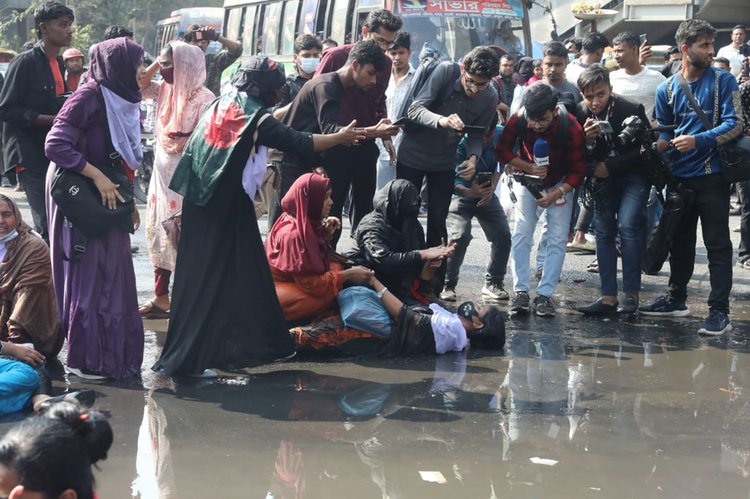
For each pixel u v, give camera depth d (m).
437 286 6.79
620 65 7.64
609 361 5.82
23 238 5.51
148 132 14.16
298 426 4.64
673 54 10.96
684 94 6.38
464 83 6.60
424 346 5.89
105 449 2.49
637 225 6.80
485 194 6.97
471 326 6.02
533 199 6.87
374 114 6.68
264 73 5.16
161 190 6.55
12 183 14.25
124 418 4.71
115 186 5.20
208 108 5.21
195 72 6.43
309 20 17.61
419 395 5.13
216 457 4.24
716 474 4.13
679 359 5.88
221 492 3.88
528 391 5.22
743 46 13.98
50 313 5.55
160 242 6.63
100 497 3.80
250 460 4.21
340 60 7.00
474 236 10.41
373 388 5.25
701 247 9.66
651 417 4.83
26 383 4.75
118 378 5.31
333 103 6.32
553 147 6.62
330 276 5.84
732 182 6.38
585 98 6.59
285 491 3.90
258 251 5.35
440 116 6.37
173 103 6.42
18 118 7.01
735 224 11.12
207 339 5.32
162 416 4.75
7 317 5.55
